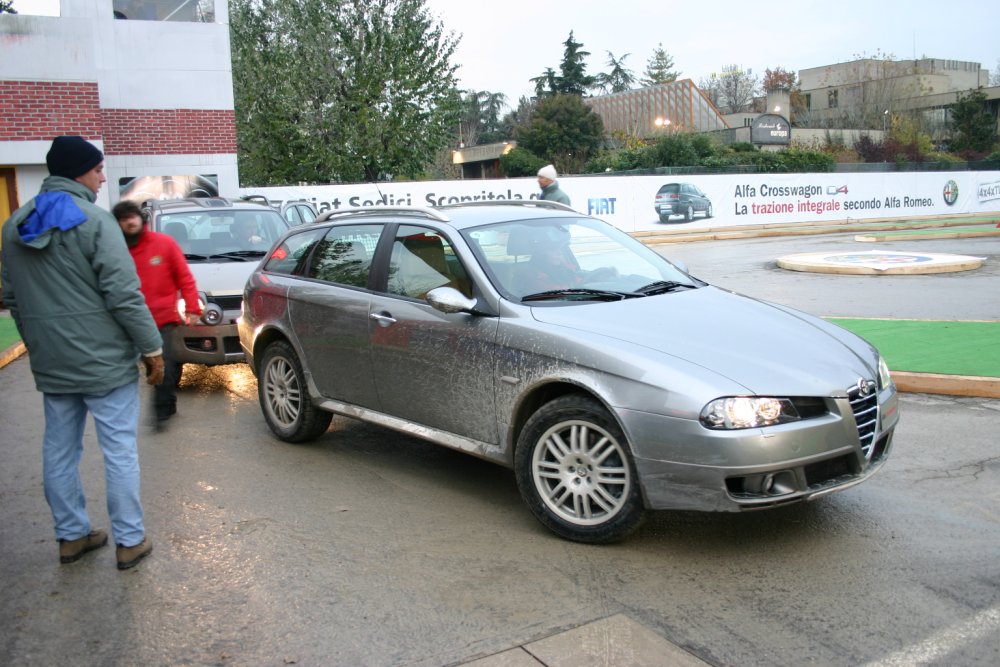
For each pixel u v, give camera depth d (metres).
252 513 4.89
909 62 85.38
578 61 67.75
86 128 15.36
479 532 4.55
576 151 46.06
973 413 6.49
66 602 3.85
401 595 3.82
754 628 3.45
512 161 44.00
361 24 24.91
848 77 70.88
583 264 5.40
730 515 4.68
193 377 8.88
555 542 4.39
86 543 4.39
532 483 4.47
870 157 49.25
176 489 5.33
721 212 29.08
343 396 5.77
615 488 4.24
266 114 24.73
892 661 3.18
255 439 6.46
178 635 3.53
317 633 3.51
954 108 58.66
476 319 4.83
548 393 4.58
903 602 3.63
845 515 4.62
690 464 3.90
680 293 5.16
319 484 5.38
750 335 4.47
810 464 3.97
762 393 3.92
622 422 4.07
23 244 3.87
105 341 4.00
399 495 5.15
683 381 3.97
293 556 4.28
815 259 16.97
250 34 25.88
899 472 5.27
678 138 38.88
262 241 9.56
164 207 9.95
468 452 4.91
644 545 4.32
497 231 5.36
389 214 5.78
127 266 3.96
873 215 32.75
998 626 3.41
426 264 5.30
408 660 3.28
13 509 5.07
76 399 4.13
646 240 25.33
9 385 8.52
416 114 25.72
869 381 4.29
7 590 3.98
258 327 6.39
